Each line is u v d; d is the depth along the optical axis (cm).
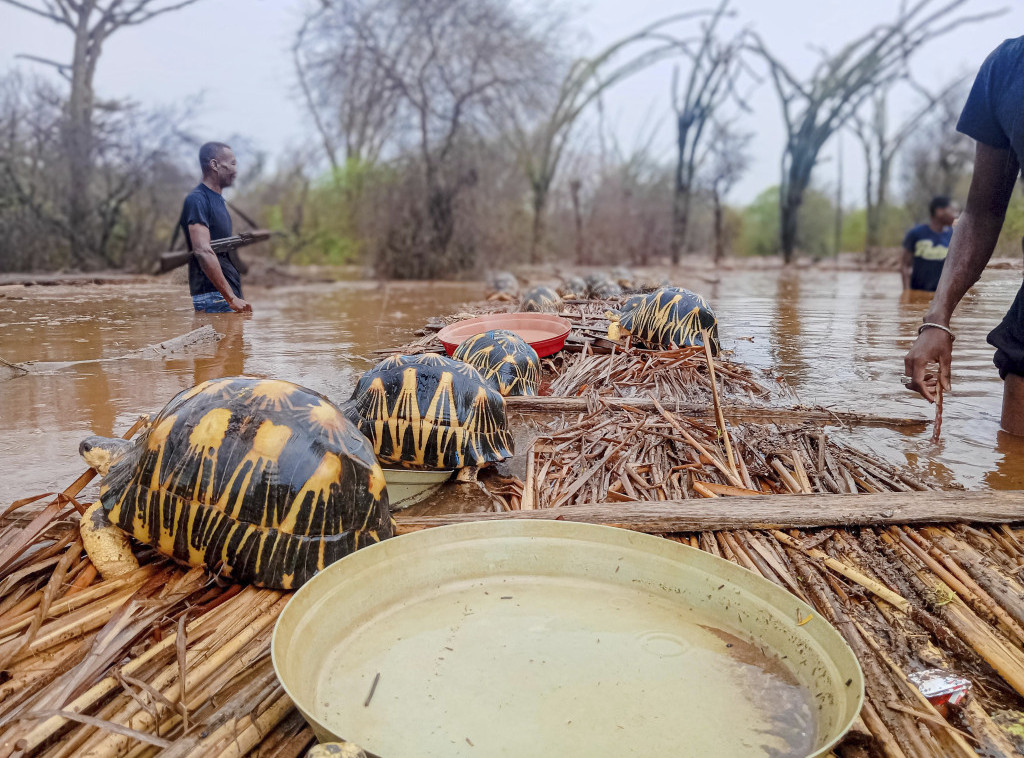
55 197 1923
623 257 2852
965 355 631
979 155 351
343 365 593
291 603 177
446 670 182
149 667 199
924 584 242
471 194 1955
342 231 2503
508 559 226
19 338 717
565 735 161
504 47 2000
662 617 205
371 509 249
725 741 159
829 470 337
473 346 498
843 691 162
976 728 185
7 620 216
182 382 522
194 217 859
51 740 177
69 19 1933
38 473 335
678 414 426
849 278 1795
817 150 2667
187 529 233
